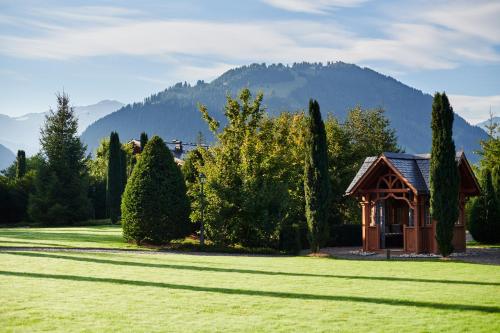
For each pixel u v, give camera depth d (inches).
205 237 1526.8
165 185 1433.3
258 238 1433.3
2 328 477.7
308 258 1190.9
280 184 1429.6
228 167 1453.0
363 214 1393.9
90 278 746.2
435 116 1203.2
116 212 2541.8
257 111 1536.7
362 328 490.9
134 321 508.4
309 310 560.7
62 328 480.7
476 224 1608.0
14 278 733.9
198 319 518.9
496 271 913.5
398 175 1315.2
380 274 858.1
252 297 626.5
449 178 1189.1
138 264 927.0
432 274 863.7
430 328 491.8
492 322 514.9
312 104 1299.2
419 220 1321.4
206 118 1537.9
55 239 1450.5
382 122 2539.4
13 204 2652.6
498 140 2156.7
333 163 1955.0
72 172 2618.1
